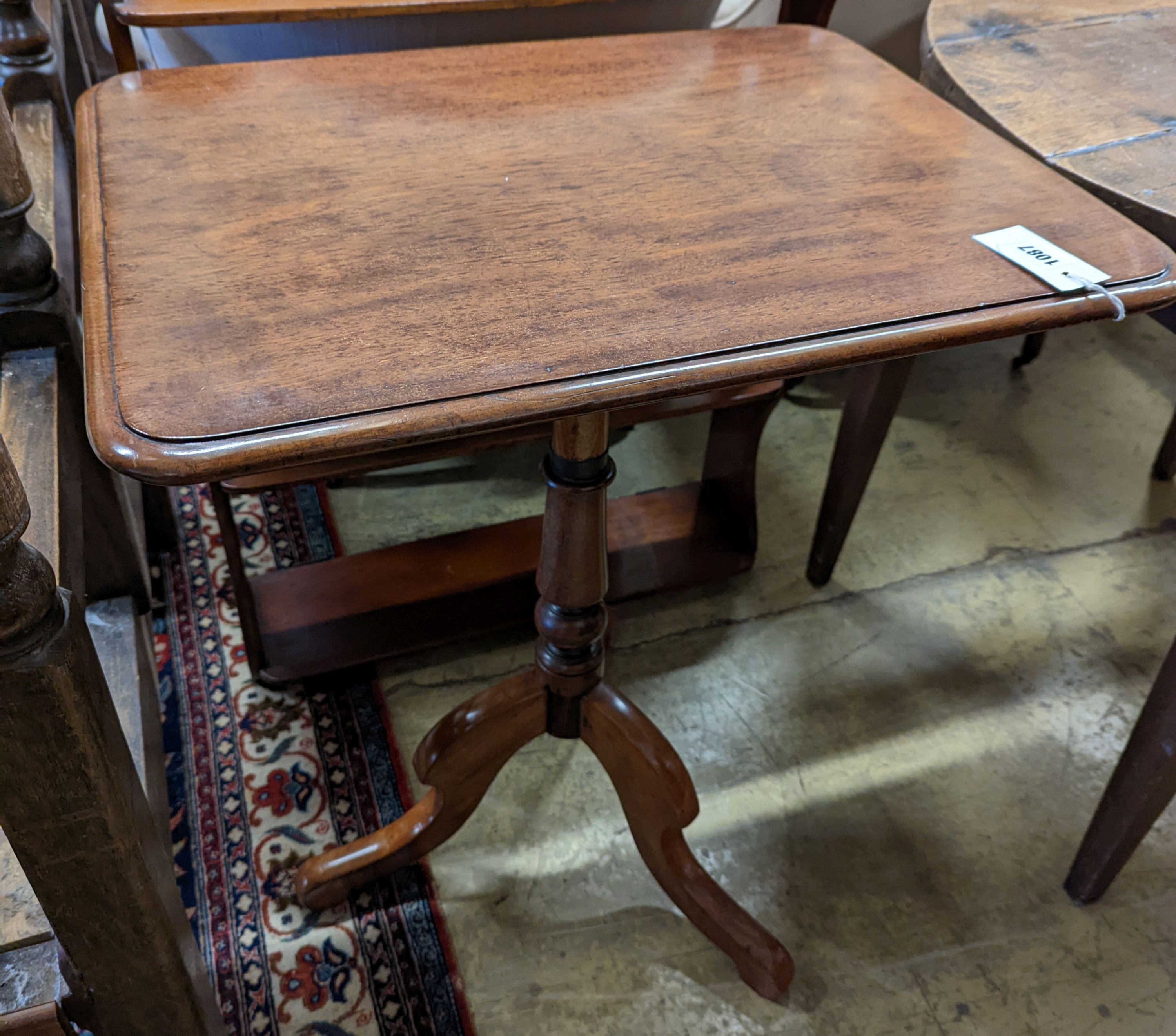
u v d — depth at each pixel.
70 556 0.81
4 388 0.98
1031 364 2.21
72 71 1.85
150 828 0.79
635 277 0.67
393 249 0.69
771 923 1.21
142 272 0.65
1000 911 1.23
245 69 0.96
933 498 1.85
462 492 1.82
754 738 1.42
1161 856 1.30
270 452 0.52
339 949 1.16
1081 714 1.48
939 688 1.51
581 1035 1.10
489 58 1.02
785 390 2.08
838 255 0.70
